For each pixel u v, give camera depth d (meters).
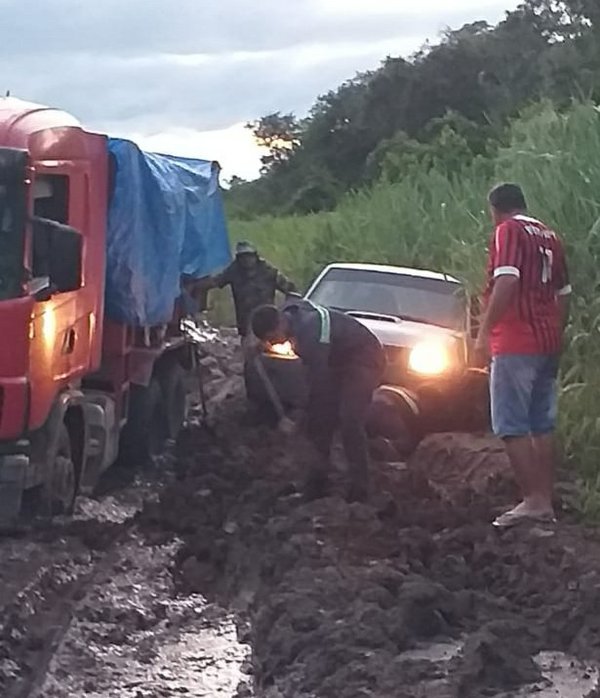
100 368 11.67
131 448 12.67
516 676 6.28
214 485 11.38
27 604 7.77
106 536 9.55
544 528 8.88
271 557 8.44
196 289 14.80
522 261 8.91
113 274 11.49
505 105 38.84
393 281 13.49
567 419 10.63
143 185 12.08
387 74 47.75
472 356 12.16
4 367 8.77
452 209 18.27
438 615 7.09
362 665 6.30
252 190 54.19
